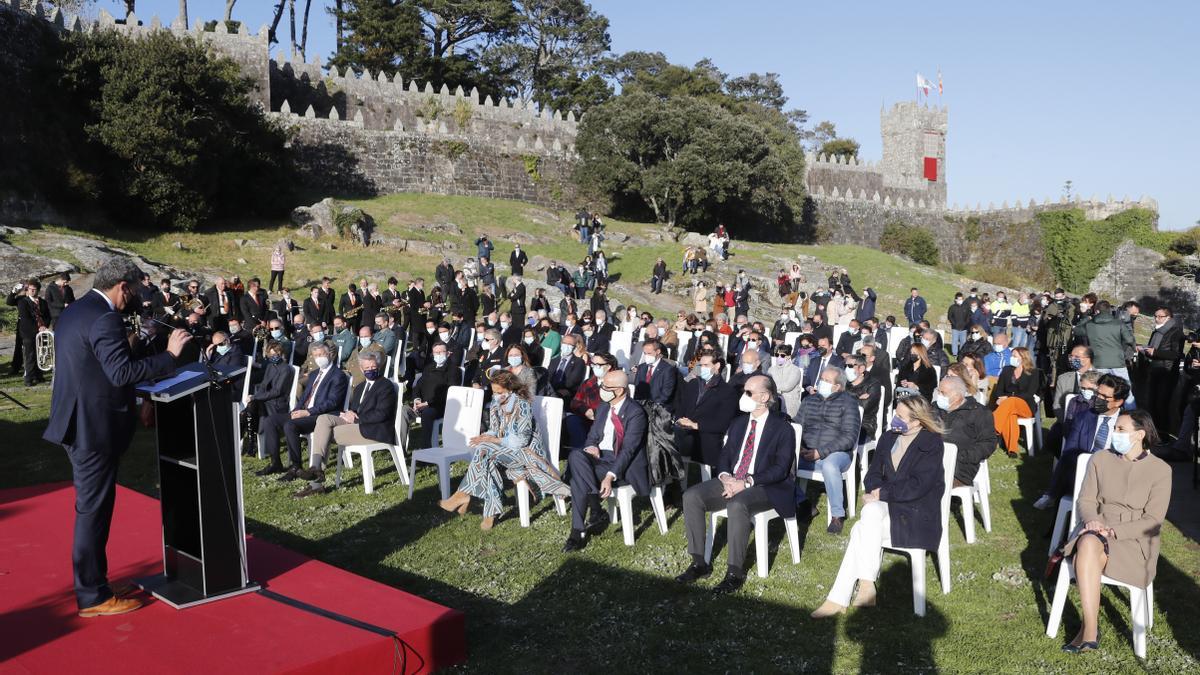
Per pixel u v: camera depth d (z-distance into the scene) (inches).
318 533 301.3
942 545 249.8
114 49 1294.3
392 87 1980.8
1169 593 248.8
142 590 206.8
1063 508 270.5
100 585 191.6
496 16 2721.5
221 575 201.9
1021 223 2618.1
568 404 435.2
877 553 235.6
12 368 649.0
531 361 559.2
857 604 239.6
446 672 194.7
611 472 289.9
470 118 2043.6
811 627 226.5
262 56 1681.8
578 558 279.3
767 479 266.2
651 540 300.8
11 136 1146.7
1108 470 229.6
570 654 207.8
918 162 3206.2
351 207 1441.9
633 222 2015.3
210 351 500.7
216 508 200.4
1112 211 2447.1
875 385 392.5
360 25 2464.3
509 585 253.8
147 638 178.7
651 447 306.0
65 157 1210.0
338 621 190.9
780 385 434.3
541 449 319.9
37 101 1203.2
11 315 807.1
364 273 1198.9
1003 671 200.4
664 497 360.5
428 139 1839.3
